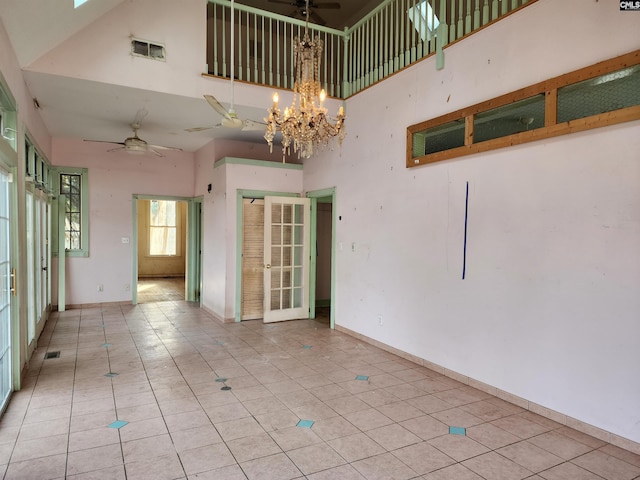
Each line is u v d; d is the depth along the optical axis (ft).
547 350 10.20
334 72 24.20
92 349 15.56
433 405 10.94
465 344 12.44
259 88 16.43
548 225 10.16
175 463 8.08
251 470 7.89
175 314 22.07
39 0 10.00
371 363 14.30
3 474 7.62
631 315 8.60
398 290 15.11
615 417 8.89
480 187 11.94
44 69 12.80
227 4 15.62
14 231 11.35
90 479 7.52
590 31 9.32
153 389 11.78
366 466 8.09
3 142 9.49
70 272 23.02
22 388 11.74
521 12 10.82
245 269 20.94
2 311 10.36
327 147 19.70
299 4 19.06
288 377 12.89
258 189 20.92
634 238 8.55
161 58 14.65
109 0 12.98
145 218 38.27
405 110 14.71
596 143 9.20
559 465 8.19
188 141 22.82
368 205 16.72
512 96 10.88
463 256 12.48
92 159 23.30
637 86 8.84
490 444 8.97
